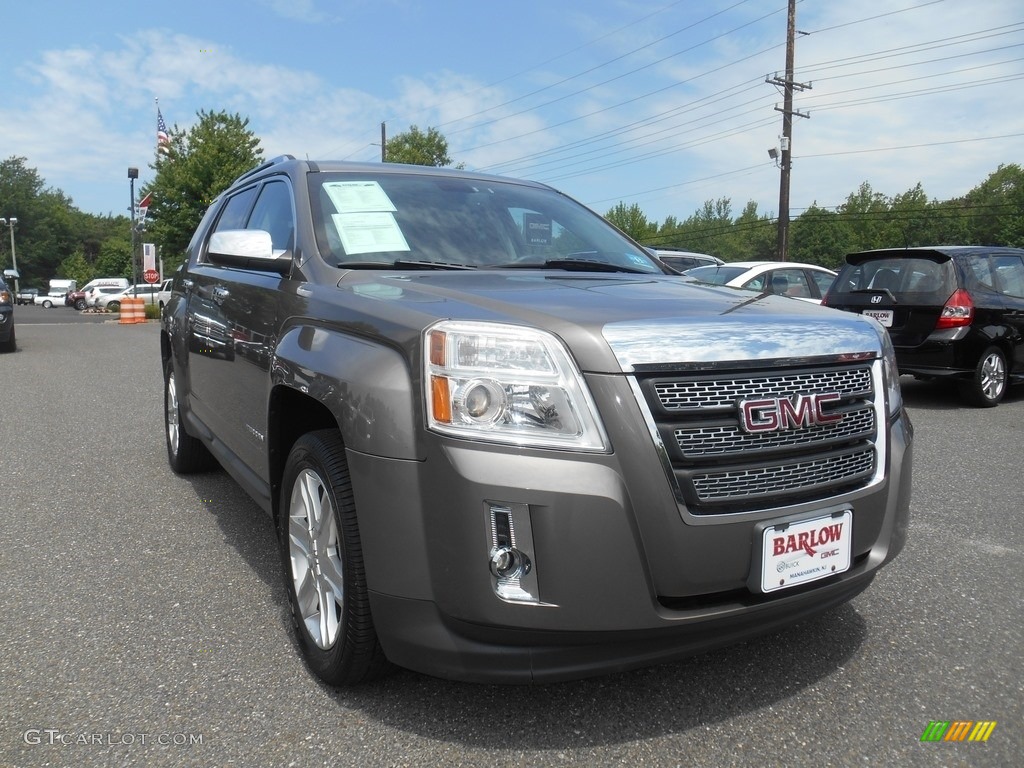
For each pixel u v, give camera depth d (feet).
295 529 8.93
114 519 14.07
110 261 367.45
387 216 11.01
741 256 359.66
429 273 9.68
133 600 10.64
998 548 12.89
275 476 9.64
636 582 6.75
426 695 8.19
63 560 12.10
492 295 7.98
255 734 7.54
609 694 8.25
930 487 16.57
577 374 6.84
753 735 7.57
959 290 26.55
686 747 7.37
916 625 10.00
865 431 8.14
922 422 24.36
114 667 8.81
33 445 20.12
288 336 9.23
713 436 7.08
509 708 7.97
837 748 7.39
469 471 6.63
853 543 7.93
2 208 354.95
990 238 276.21
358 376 7.50
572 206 13.43
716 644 7.34
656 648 7.07
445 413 6.81
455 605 6.75
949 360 26.66
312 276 9.78
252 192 13.87
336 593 7.98
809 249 320.70
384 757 7.19
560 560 6.61
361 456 7.23
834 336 7.96
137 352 46.88
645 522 6.79
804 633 9.73
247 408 11.03
